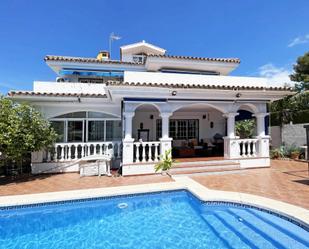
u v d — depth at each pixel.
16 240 6.61
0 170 13.11
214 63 21.22
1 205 8.22
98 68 21.69
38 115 12.84
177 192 10.32
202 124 21.33
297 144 19.48
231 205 8.44
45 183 11.30
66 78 21.66
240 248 5.93
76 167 14.35
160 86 12.23
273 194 9.04
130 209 8.80
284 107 21.19
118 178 12.32
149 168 13.19
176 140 20.62
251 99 14.86
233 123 14.69
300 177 12.21
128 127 13.05
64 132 15.48
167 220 7.82
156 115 20.44
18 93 13.09
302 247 5.73
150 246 6.21
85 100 15.36
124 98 12.98
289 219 6.86
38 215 8.24
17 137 11.47
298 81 26.89
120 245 6.30
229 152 14.56
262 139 14.95
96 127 16.12
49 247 6.21
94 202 9.24
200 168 13.47
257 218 7.59
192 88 12.63
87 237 6.76
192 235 6.76
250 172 13.63
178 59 20.56
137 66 22.30
